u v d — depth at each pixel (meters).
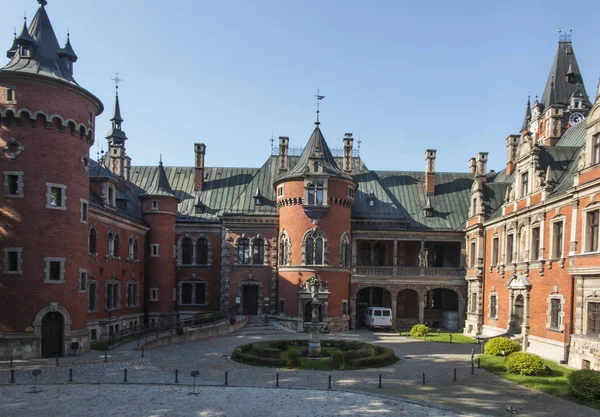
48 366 28.11
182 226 54.84
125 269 45.50
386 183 60.81
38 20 33.47
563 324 31.89
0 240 30.38
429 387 24.62
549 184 35.12
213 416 18.67
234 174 60.75
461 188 60.22
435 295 57.38
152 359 31.03
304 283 48.66
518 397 22.78
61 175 31.94
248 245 53.25
